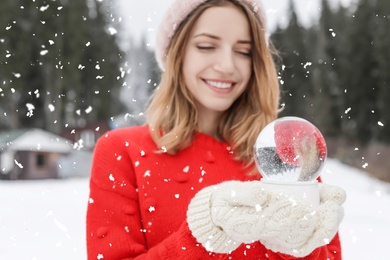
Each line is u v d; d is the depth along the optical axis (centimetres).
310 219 98
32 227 673
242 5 151
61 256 510
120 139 158
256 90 164
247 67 155
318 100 2833
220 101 153
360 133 2747
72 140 2791
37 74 2955
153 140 159
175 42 162
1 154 2198
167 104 162
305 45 2961
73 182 2056
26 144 2203
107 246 142
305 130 109
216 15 149
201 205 110
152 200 149
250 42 154
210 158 157
